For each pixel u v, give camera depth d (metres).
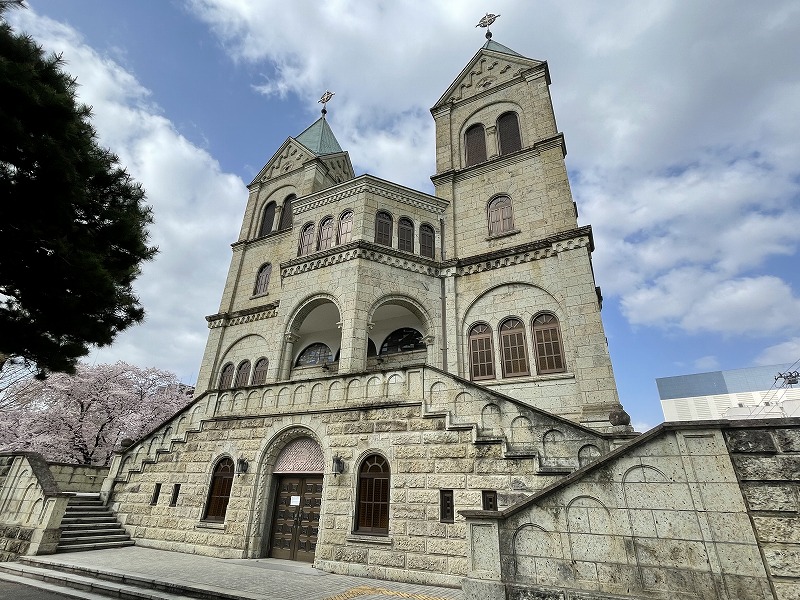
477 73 25.27
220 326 24.56
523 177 20.36
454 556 10.11
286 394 14.48
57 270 7.59
